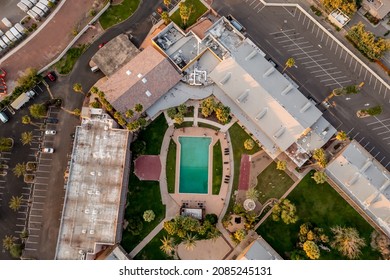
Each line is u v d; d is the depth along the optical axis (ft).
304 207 375.45
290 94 380.37
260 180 380.78
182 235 348.18
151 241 366.84
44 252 364.99
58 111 394.11
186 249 365.61
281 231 369.50
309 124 371.35
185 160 385.91
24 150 384.68
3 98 399.03
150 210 361.10
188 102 396.78
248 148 375.86
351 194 366.84
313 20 422.00
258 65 386.32
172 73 389.60
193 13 422.82
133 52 400.88
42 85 400.88
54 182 377.91
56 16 422.00
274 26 421.18
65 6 424.05
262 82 378.53
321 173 362.74
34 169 378.73
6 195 375.45
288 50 415.03
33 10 417.90
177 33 409.28
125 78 384.06
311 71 409.49
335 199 377.30
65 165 381.81
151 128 389.19
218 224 371.15
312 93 404.16
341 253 363.15
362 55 413.59
